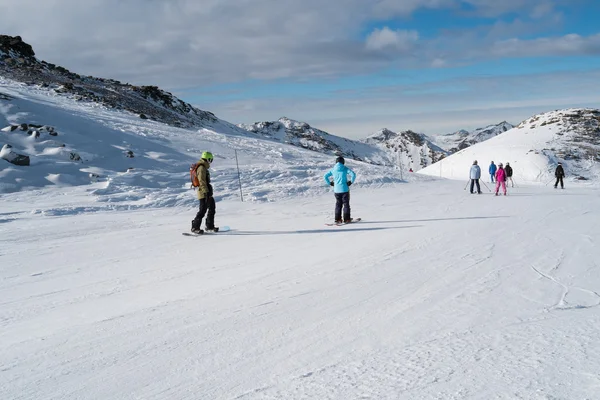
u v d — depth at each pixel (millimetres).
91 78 59938
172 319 4336
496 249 7242
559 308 4098
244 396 2697
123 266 7387
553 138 78438
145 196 18297
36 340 3930
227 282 5832
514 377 2568
